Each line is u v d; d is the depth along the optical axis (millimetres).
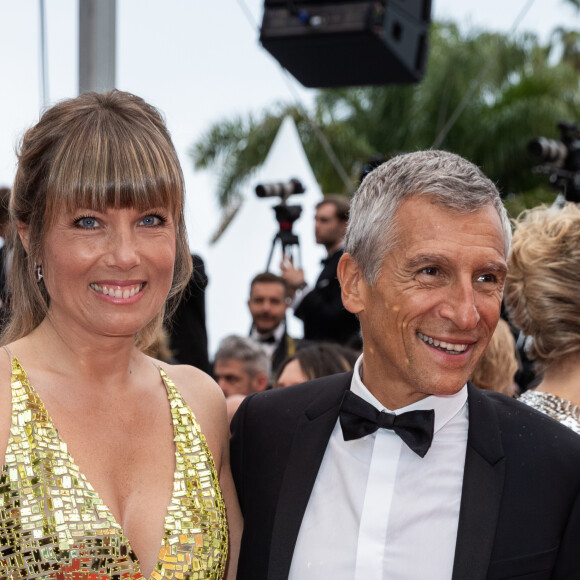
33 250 1893
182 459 1979
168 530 1871
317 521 1962
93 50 4492
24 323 2002
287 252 6156
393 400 1982
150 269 1868
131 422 1968
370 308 1924
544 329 2158
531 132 14438
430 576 1850
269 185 6035
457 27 16141
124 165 1794
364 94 15516
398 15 5699
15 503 1755
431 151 1916
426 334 1837
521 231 2289
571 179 5375
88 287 1847
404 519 1901
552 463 1844
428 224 1805
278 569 1910
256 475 2066
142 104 1938
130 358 2049
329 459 2029
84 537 1763
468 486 1853
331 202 5758
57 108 1881
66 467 1815
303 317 5520
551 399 2139
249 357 4426
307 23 5660
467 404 2014
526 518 1792
